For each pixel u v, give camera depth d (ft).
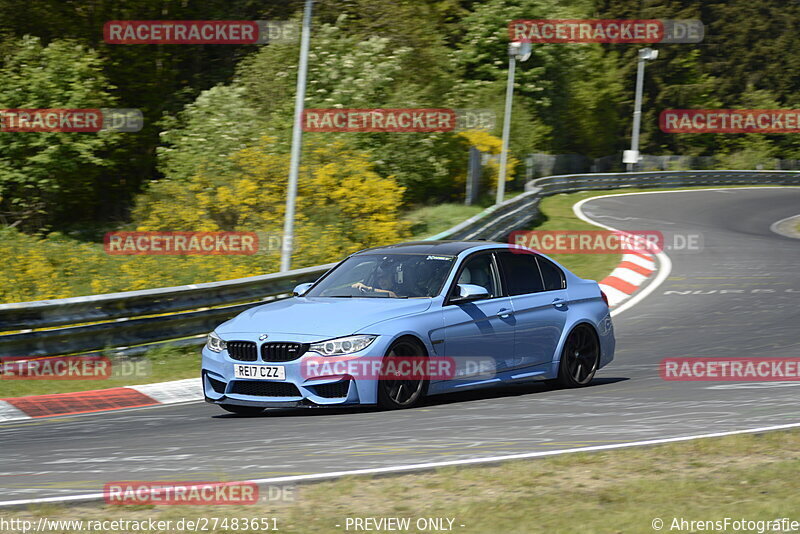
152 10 408.26
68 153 332.80
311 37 377.09
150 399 120.37
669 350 146.82
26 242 256.32
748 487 61.46
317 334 95.86
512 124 479.82
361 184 268.00
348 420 92.68
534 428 84.89
